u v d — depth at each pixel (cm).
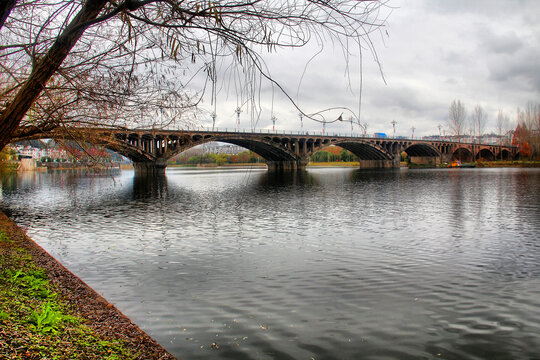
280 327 791
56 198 3769
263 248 1572
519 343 728
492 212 2530
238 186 5359
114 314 799
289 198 3647
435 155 14300
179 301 946
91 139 745
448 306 914
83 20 407
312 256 1430
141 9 448
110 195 4059
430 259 1373
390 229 1977
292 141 10238
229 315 852
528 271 1216
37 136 733
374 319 836
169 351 677
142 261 1366
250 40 368
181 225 2169
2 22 350
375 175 8125
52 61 413
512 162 12638
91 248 1583
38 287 869
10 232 1770
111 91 566
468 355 683
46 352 525
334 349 696
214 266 1295
